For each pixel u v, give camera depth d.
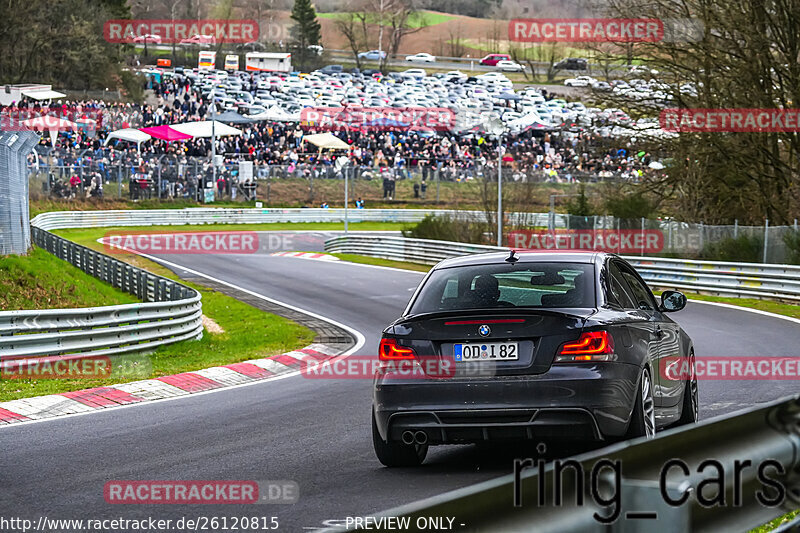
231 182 154.12
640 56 93.44
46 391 31.14
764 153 89.19
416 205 165.25
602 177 153.25
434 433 17.70
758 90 87.81
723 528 10.27
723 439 10.73
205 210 146.00
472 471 18.58
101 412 27.69
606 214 97.44
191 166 149.50
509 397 17.25
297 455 20.86
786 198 89.44
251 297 73.62
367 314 63.00
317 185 162.88
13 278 53.50
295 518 15.46
